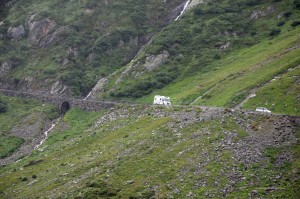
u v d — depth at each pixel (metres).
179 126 111.50
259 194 78.50
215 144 97.06
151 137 111.06
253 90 136.88
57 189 102.88
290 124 96.19
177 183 87.44
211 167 89.50
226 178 85.19
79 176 106.06
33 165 128.50
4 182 118.31
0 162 142.12
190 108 123.06
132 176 95.00
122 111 146.88
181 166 92.81
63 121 163.25
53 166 121.56
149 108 137.50
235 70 164.50
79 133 148.38
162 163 96.38
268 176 83.06
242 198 78.44
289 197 76.62
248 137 96.19
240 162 88.75
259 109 116.12
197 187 84.69
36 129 162.75
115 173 98.56
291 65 144.62
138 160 101.38
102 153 115.88
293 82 129.62
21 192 109.00
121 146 114.19
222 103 135.62
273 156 88.19
